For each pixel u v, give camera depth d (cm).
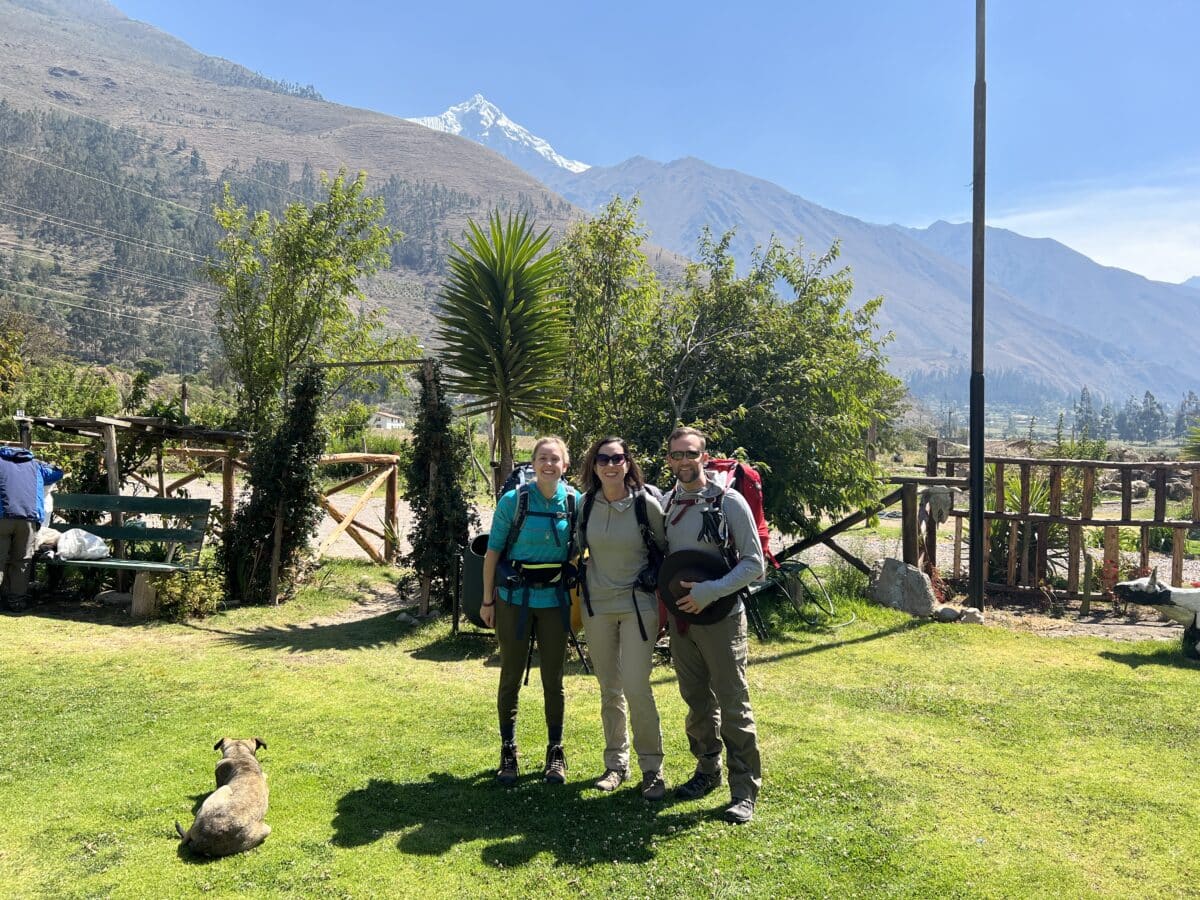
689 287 1012
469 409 861
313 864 357
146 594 816
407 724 538
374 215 1435
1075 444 1883
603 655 435
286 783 439
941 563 1308
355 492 2172
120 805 407
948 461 1228
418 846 373
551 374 851
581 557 440
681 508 416
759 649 771
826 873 356
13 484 800
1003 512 1045
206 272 1436
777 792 436
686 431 414
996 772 469
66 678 610
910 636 820
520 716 555
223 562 916
